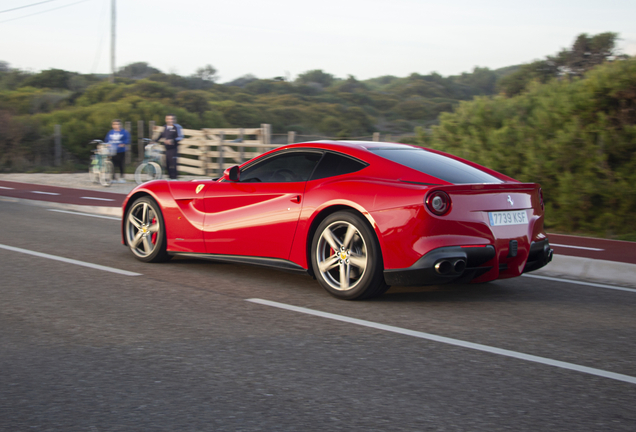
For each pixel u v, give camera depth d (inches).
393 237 185.6
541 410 116.0
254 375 131.2
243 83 3366.1
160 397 118.6
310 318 177.3
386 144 221.6
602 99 388.8
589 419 112.3
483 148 448.5
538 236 206.4
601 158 381.4
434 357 145.6
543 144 407.2
